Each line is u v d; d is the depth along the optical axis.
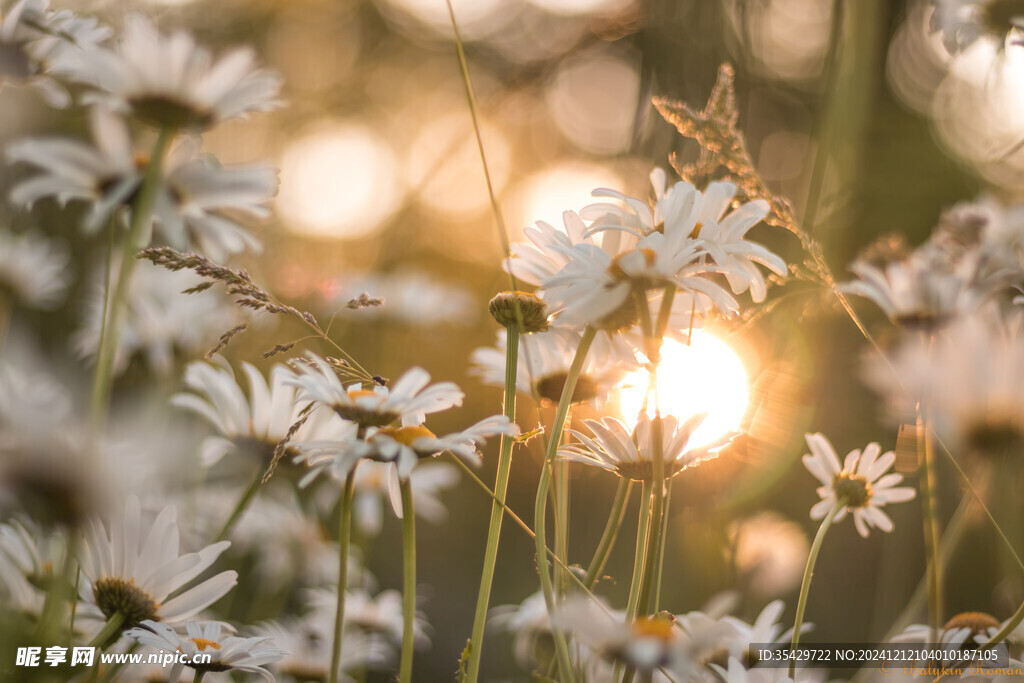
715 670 0.59
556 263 0.62
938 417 0.63
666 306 0.59
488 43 2.24
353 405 0.58
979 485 0.66
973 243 0.70
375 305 0.59
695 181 0.72
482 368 0.68
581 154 1.92
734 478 0.80
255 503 0.83
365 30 2.31
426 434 0.59
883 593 0.81
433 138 2.03
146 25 0.68
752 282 0.60
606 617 0.55
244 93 0.69
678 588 0.79
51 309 0.90
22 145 0.67
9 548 0.60
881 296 0.65
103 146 0.68
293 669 0.69
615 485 0.97
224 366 0.69
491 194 0.64
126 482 0.57
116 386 0.82
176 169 0.68
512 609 0.84
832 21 0.93
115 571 0.60
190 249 0.69
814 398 0.87
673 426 0.59
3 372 0.63
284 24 2.19
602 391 0.65
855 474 0.64
